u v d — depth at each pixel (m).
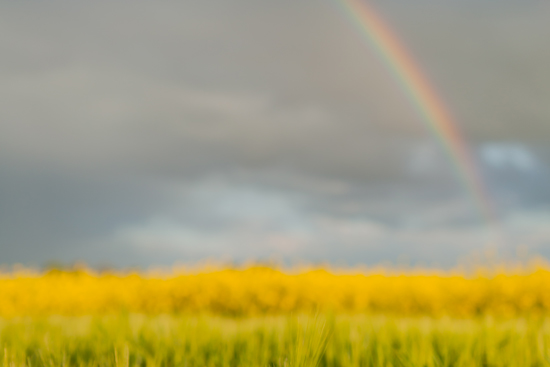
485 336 2.33
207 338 2.38
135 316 3.64
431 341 2.31
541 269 10.54
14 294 10.44
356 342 2.20
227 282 10.59
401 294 10.21
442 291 10.35
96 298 10.23
